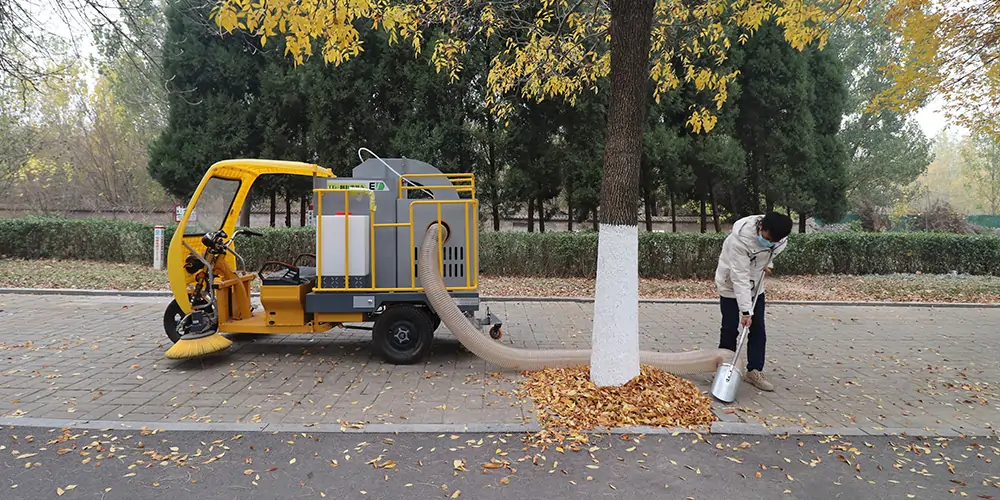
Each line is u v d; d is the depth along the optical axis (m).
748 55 13.65
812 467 3.42
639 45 4.29
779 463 3.47
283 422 4.01
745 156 13.66
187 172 12.41
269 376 5.12
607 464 3.41
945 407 4.56
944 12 8.06
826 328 7.71
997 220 27.17
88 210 21.12
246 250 11.73
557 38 7.52
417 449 3.58
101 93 19.83
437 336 6.75
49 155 19.72
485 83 12.10
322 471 3.28
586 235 11.77
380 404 4.40
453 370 5.34
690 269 11.97
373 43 12.53
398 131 12.23
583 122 12.55
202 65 12.46
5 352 5.84
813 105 14.38
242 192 6.47
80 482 3.12
